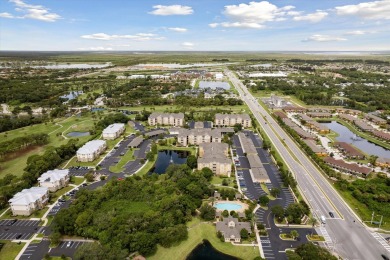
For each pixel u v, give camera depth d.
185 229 185.38
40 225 195.00
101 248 159.00
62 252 168.75
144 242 167.12
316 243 176.62
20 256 165.75
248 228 186.00
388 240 179.75
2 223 197.38
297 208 197.50
